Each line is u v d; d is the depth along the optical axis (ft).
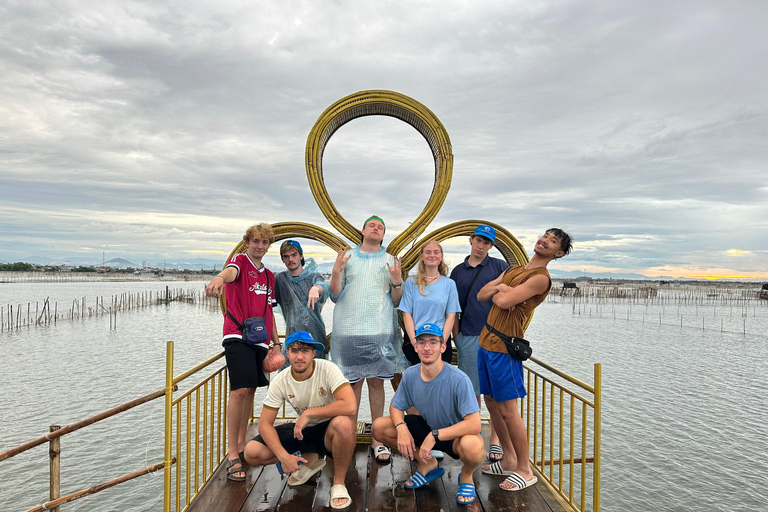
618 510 36.06
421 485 11.12
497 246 15.66
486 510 10.34
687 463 44.01
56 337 108.58
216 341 104.88
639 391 66.49
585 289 354.13
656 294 284.82
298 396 10.80
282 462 10.35
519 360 11.02
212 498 10.80
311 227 14.79
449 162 14.87
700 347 102.53
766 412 58.13
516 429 11.11
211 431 12.56
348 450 10.35
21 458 44.01
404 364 13.15
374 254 13.19
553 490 11.49
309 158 14.65
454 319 12.83
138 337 110.11
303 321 13.32
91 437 48.11
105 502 37.35
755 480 40.86
